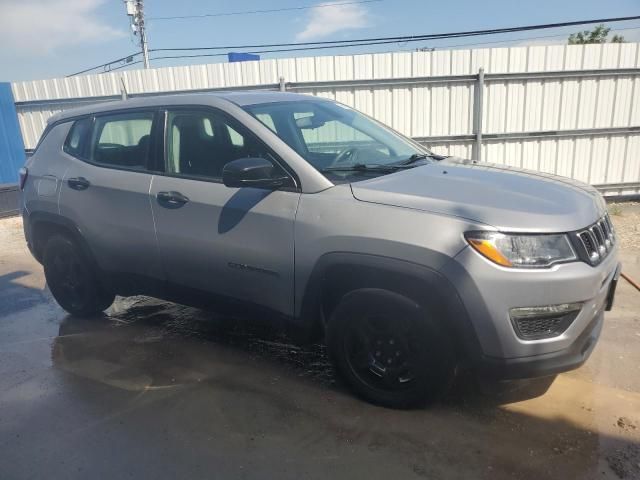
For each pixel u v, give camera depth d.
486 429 2.96
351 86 9.45
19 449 2.90
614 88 9.40
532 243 2.65
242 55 13.61
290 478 2.61
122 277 4.14
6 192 9.62
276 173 3.26
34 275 6.28
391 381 3.10
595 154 9.68
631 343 3.95
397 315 2.95
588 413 3.08
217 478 2.62
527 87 9.34
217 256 3.48
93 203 4.11
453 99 9.42
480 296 2.65
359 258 2.91
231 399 3.34
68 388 3.54
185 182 3.63
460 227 2.70
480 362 2.76
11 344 4.29
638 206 9.22
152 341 4.23
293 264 3.16
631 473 2.58
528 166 9.69
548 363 2.72
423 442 2.86
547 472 2.61
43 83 10.71
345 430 2.98
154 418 3.15
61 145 4.49
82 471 2.70
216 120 3.59
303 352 3.97
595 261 2.80
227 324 4.53
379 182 3.13
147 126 3.92
